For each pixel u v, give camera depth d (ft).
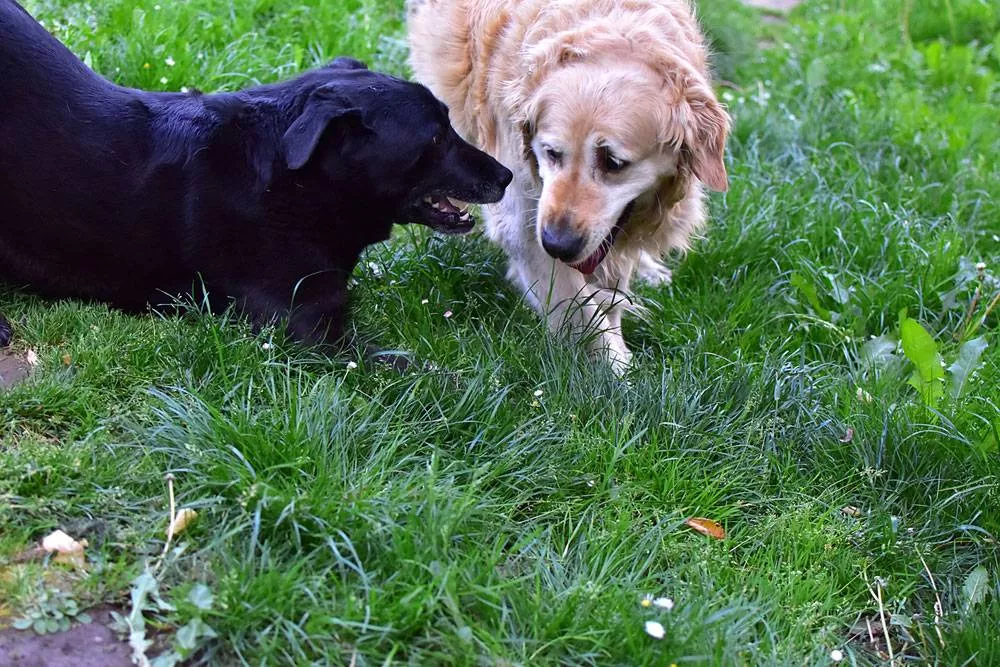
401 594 6.00
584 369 7.11
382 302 7.45
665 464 6.74
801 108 9.98
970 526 6.72
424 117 7.00
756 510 6.77
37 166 6.88
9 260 7.01
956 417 7.11
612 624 6.01
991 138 10.23
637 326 7.95
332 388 6.68
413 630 5.91
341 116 6.84
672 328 7.77
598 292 7.75
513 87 7.34
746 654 6.08
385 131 6.94
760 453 6.91
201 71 8.75
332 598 5.98
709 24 10.46
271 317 7.00
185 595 5.89
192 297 7.07
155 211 6.96
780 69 10.76
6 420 6.41
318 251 7.07
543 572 6.19
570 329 7.41
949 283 8.25
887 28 13.30
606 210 7.17
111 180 6.93
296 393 6.59
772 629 6.22
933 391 7.25
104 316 6.97
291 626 5.85
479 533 6.26
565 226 7.09
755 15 12.21
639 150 7.11
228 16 9.55
